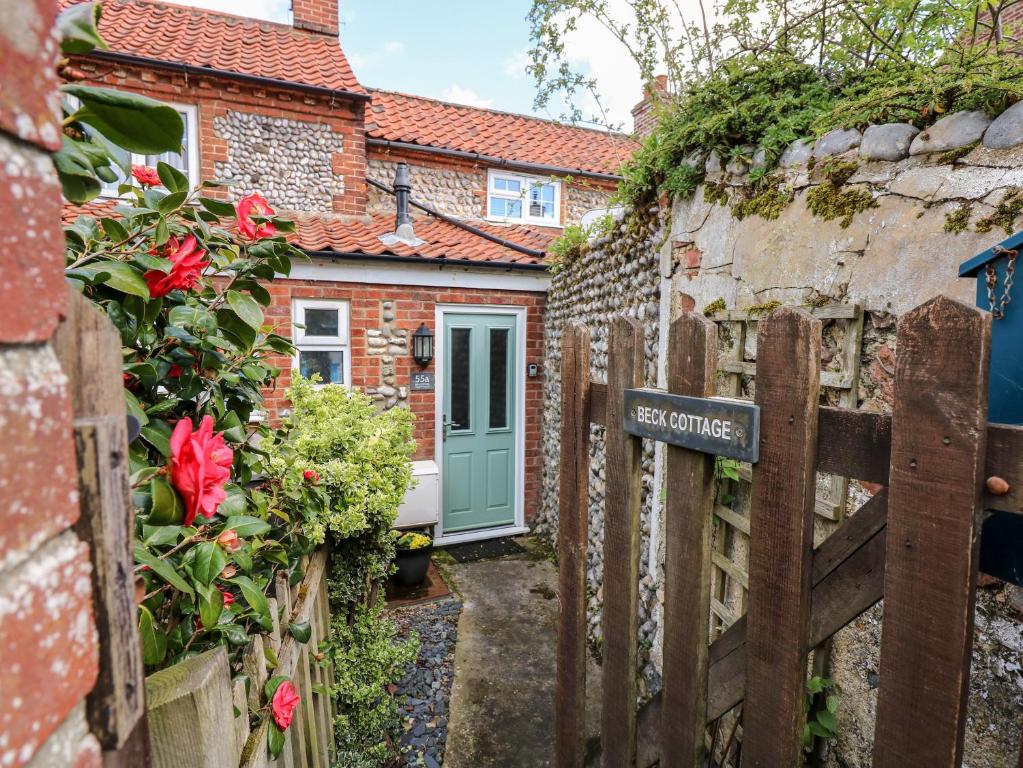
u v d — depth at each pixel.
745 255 2.12
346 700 2.49
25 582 0.37
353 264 4.54
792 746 1.05
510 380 5.41
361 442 2.80
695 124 2.32
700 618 1.24
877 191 1.59
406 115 6.55
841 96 2.10
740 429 1.09
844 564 1.06
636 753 1.58
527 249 5.31
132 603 0.50
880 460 0.89
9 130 0.36
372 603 2.99
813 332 0.96
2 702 0.35
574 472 1.64
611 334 1.46
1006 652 1.28
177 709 0.76
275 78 4.94
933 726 0.81
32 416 0.38
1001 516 0.90
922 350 0.80
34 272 0.39
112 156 0.80
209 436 0.88
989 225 1.30
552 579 4.44
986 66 1.49
